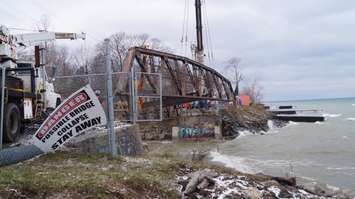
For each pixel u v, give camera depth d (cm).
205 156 2234
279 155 2816
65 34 2061
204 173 813
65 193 600
